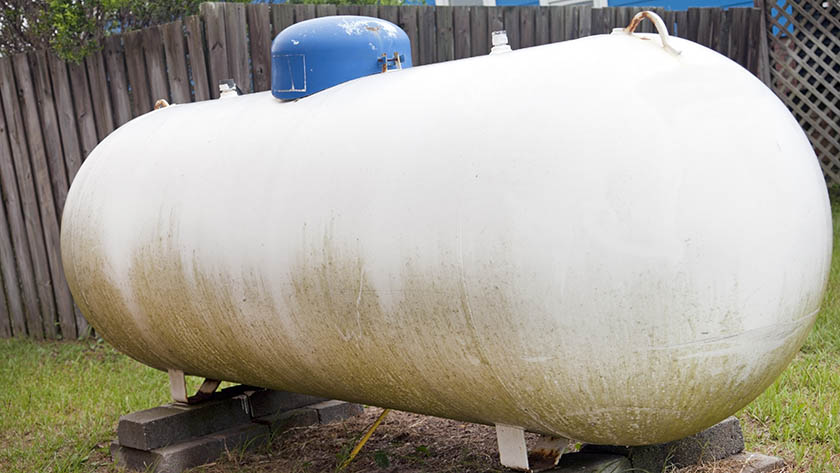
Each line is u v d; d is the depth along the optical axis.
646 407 2.09
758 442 3.14
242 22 4.99
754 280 2.00
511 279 2.00
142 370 4.84
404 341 2.27
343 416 3.91
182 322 2.94
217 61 4.98
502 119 2.09
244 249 2.58
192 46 5.04
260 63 5.05
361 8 5.27
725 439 2.87
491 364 2.13
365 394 2.65
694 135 1.99
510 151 2.04
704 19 7.11
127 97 5.41
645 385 2.04
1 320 6.24
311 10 5.16
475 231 2.04
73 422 4.00
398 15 5.38
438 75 2.41
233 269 2.62
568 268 1.96
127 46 5.32
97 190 3.18
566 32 6.07
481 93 2.20
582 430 2.22
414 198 2.16
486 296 2.04
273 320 2.59
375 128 2.35
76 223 3.24
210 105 3.19
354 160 2.34
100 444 3.71
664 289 1.94
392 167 2.23
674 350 1.99
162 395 4.25
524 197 1.99
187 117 3.14
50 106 5.62
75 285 3.33
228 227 2.63
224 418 3.59
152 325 3.10
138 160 3.09
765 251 2.01
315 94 2.77
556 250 1.96
